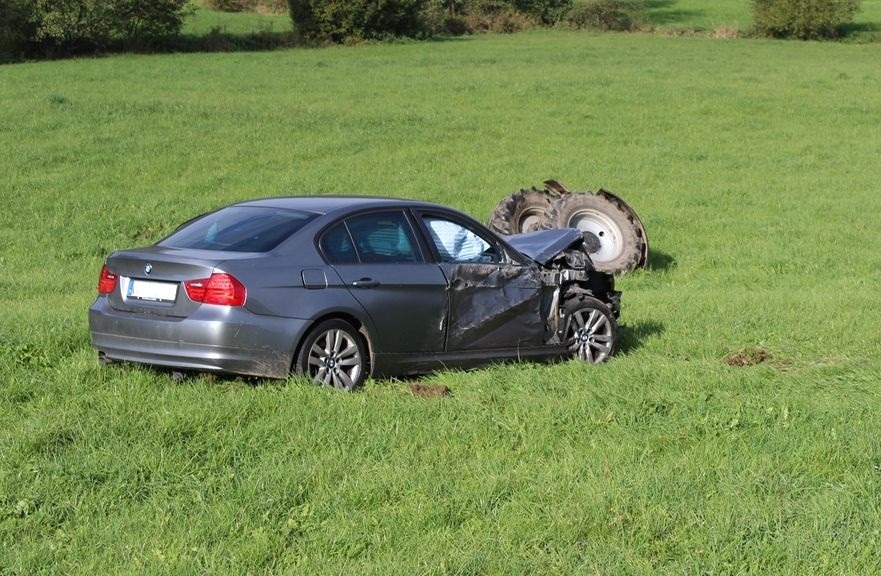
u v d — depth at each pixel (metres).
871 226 20.02
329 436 6.46
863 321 11.56
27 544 5.02
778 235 19.16
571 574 4.78
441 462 6.13
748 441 6.68
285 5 71.50
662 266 16.81
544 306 9.13
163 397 7.14
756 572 4.82
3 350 8.30
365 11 57.19
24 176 22.12
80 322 9.67
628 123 31.45
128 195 21.16
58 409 6.93
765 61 49.34
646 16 72.19
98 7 48.97
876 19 73.50
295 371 7.59
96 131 26.69
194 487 5.68
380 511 5.43
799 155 27.94
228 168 23.88
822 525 5.30
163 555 4.86
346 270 7.86
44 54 49.25
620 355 9.54
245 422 6.70
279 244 7.74
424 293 8.25
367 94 35.69
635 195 22.61
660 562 4.95
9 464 5.93
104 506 5.44
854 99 36.38
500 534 5.17
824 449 6.42
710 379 8.23
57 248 17.27
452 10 69.69
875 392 8.16
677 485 5.80
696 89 37.50
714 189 23.39
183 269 7.43
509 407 7.21
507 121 31.17
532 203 16.17
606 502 5.54
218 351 7.29
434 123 30.31
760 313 11.99
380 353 8.03
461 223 8.77
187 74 40.91
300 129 28.36
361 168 24.39
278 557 4.93
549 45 57.50
